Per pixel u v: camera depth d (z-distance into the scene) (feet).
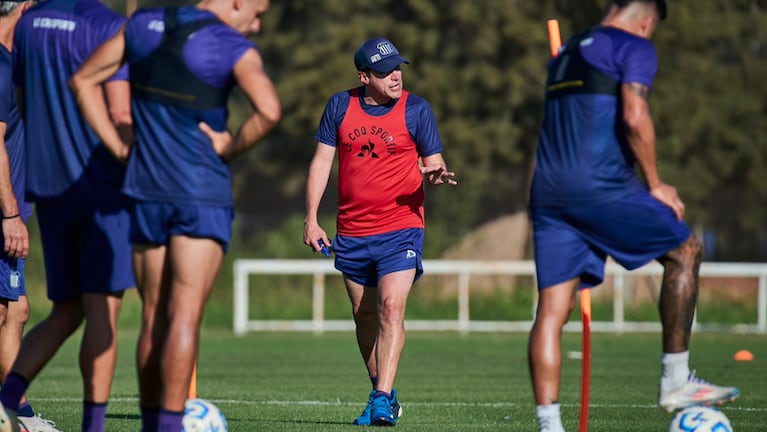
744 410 106.93
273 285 302.04
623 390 128.57
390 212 95.04
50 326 72.59
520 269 263.70
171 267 61.77
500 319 278.87
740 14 364.17
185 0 473.67
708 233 480.64
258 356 187.42
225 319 278.67
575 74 67.46
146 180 61.67
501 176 411.75
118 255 68.74
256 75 61.05
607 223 67.05
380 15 360.89
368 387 132.26
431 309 280.51
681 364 68.03
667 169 362.94
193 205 60.90
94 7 71.31
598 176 66.69
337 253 97.04
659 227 67.05
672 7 335.26
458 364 171.01
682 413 69.41
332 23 374.43
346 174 95.30
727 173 379.35
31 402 110.32
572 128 67.36
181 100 61.16
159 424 60.64
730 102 367.25
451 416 100.89
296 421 95.96
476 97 347.56
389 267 94.84
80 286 70.08
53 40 69.77
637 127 64.85
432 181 89.92
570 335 250.16
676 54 353.51
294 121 368.48
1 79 75.36
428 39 341.62
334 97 96.37
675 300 67.82
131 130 66.39
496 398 119.34
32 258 296.51
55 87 69.72
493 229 369.91
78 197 68.85
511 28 328.08
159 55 61.46
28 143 70.49
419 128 94.84
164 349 60.44
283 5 393.70
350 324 265.95
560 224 68.33
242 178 493.36
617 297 261.65
